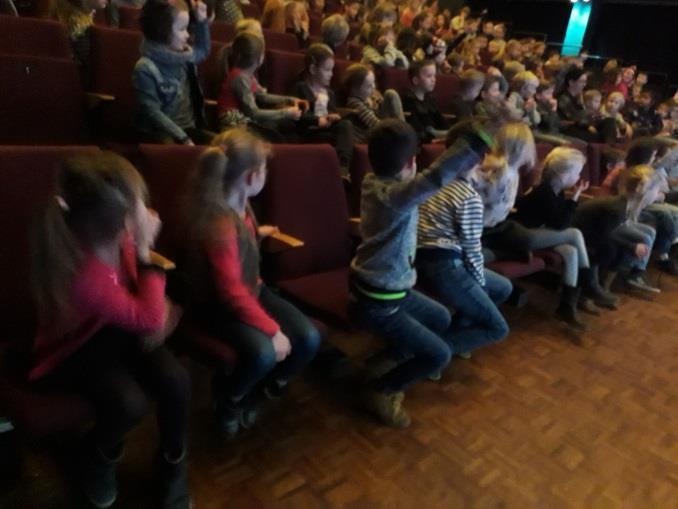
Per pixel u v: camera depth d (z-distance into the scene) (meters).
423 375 1.59
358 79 2.79
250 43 2.33
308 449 1.51
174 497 1.22
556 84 4.94
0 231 1.19
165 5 1.99
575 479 1.53
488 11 11.05
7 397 1.01
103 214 1.00
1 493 1.23
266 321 1.30
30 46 2.02
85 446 1.14
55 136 1.89
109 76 2.16
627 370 2.15
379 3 5.78
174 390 1.13
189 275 1.32
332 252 1.84
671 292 3.02
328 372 1.84
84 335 1.04
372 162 1.44
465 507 1.38
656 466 1.62
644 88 7.52
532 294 2.75
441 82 3.67
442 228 1.72
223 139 1.35
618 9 9.48
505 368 2.05
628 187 2.70
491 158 2.06
